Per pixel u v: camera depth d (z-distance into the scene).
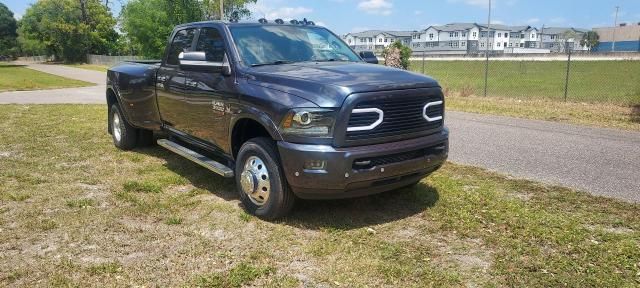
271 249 4.25
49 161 7.39
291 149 4.44
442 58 66.75
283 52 5.70
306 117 4.39
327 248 4.25
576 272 3.82
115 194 5.78
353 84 4.47
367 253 4.17
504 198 5.59
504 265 3.94
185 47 6.39
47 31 84.31
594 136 9.48
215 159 6.22
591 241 4.39
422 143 4.80
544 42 130.88
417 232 4.63
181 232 4.63
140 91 7.24
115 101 8.38
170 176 6.51
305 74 4.83
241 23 5.92
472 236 4.51
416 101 4.78
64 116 12.21
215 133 5.55
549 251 4.20
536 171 6.84
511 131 10.07
